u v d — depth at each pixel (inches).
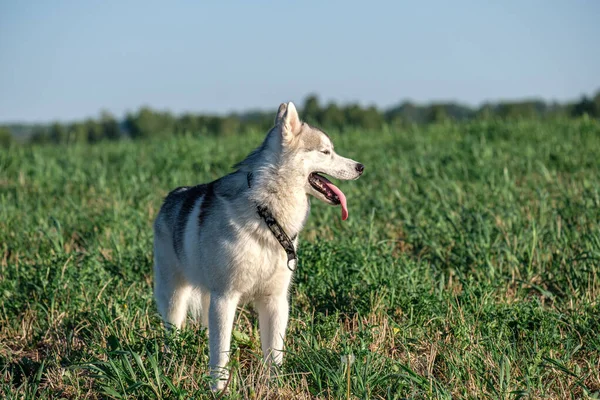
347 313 290.8
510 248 353.7
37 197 522.3
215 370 231.3
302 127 244.7
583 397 220.5
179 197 278.5
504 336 265.3
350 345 245.9
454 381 228.5
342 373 221.0
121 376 223.9
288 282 245.9
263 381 227.1
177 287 279.4
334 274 313.7
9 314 312.8
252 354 257.1
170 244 274.8
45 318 307.4
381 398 218.5
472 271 334.0
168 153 672.4
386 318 277.4
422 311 281.6
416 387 222.5
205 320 269.3
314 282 313.0
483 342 252.5
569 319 275.1
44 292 315.3
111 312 289.6
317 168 243.0
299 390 226.7
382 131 895.1
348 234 384.5
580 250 351.6
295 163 237.3
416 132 830.5
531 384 221.5
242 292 239.6
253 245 231.3
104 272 335.9
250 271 233.3
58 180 575.2
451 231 382.3
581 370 243.8
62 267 329.4
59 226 371.2
